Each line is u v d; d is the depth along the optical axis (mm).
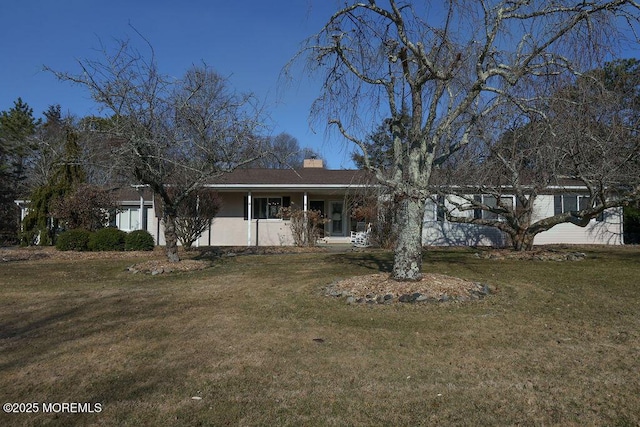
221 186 19625
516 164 12852
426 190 7973
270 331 5996
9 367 4848
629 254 14375
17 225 27781
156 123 10469
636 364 4648
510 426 3496
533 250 14109
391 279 8141
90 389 4254
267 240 21359
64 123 22531
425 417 3648
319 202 22484
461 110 7777
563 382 4254
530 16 7273
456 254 14945
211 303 7719
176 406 3883
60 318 6898
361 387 4219
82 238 16688
